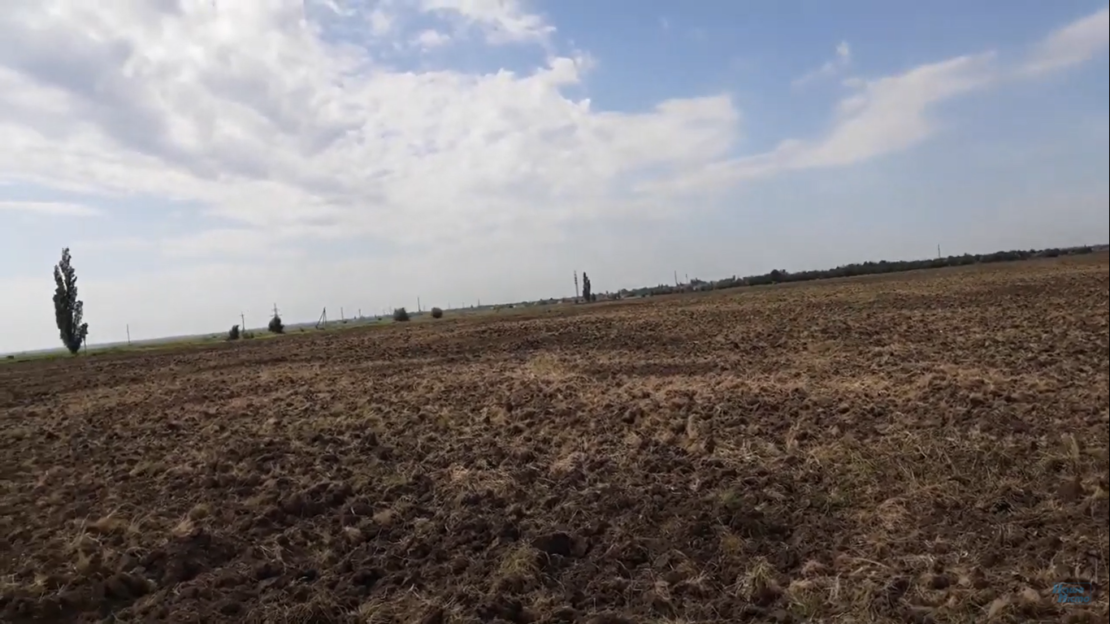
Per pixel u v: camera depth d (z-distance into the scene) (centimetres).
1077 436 926
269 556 618
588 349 2408
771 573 591
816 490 788
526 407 1273
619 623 515
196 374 2312
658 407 1206
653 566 611
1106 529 665
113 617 507
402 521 711
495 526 687
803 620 525
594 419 1137
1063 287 3538
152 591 557
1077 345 1744
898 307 3147
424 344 3050
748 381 1448
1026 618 522
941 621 521
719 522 690
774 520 704
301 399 1480
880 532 680
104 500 770
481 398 1391
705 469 848
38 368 3366
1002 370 1439
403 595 552
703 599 561
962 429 982
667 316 3631
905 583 580
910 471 829
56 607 507
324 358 2655
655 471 860
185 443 1056
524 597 557
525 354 2369
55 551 607
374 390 1591
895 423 1030
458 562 612
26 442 1170
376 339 3612
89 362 3538
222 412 1345
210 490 795
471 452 959
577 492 785
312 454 941
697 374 1667
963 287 3975
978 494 768
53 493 808
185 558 597
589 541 660
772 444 951
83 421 1379
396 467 888
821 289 5041
